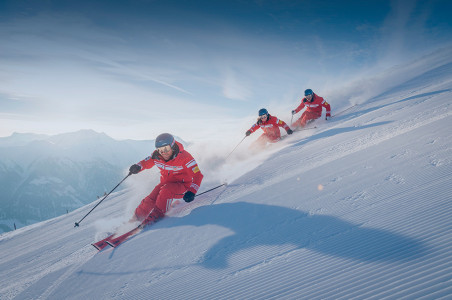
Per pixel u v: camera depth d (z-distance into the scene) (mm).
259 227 2473
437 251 1427
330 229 2039
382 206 2117
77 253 3523
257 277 1752
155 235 3123
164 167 4094
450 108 4305
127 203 7164
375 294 1281
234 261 2047
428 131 3551
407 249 1529
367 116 6637
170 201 3848
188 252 2436
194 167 4004
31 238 7652
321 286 1469
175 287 1944
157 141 3850
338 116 9000
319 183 3107
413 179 2383
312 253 1813
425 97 6152
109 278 2406
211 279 1906
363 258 1586
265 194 3340
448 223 1633
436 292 1156
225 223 2807
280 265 1796
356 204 2301
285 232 2223
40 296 2434
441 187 2084
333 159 3980
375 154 3445
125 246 3076
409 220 1806
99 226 5078
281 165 4816
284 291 1526
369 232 1828
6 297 2676
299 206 2648
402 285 1276
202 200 4078
